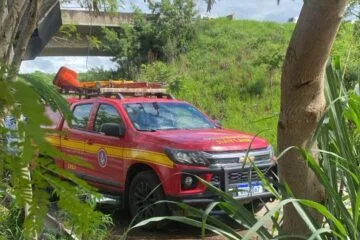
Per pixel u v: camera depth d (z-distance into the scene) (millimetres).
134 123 6727
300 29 1873
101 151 6863
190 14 22734
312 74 1941
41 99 576
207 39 23500
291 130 2072
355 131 2287
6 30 1597
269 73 19172
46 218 677
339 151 2092
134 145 6453
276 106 17391
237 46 22969
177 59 22328
